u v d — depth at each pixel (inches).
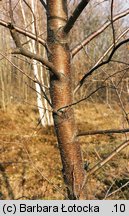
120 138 385.1
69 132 73.8
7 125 523.5
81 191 72.1
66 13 74.8
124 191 208.7
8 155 372.5
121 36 77.7
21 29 74.4
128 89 100.0
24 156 370.6
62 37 73.3
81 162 75.4
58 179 296.5
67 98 74.1
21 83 430.0
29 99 579.8
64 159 74.8
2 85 615.5
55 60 73.5
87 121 526.6
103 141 390.9
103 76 94.7
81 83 76.0
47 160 358.3
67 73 74.1
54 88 74.2
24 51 65.4
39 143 421.7
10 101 625.6
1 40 433.4
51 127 512.1
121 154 206.1
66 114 73.2
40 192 254.5
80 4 64.7
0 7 72.1
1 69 598.2
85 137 430.6
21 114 581.6
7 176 300.5
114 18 76.1
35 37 75.0
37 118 570.3
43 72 448.1
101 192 205.6
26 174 303.4
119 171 162.7
